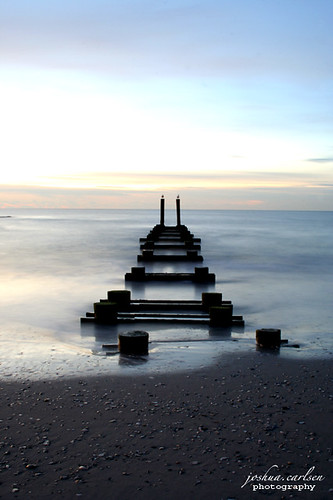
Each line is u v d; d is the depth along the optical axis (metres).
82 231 69.19
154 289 20.88
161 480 5.55
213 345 11.50
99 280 23.48
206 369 9.48
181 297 19.02
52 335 13.14
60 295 19.61
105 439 6.48
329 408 7.55
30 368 9.48
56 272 26.45
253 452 6.16
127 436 6.57
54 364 9.76
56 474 5.65
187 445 6.33
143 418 7.13
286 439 6.51
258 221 128.75
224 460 5.97
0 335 13.09
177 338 12.55
